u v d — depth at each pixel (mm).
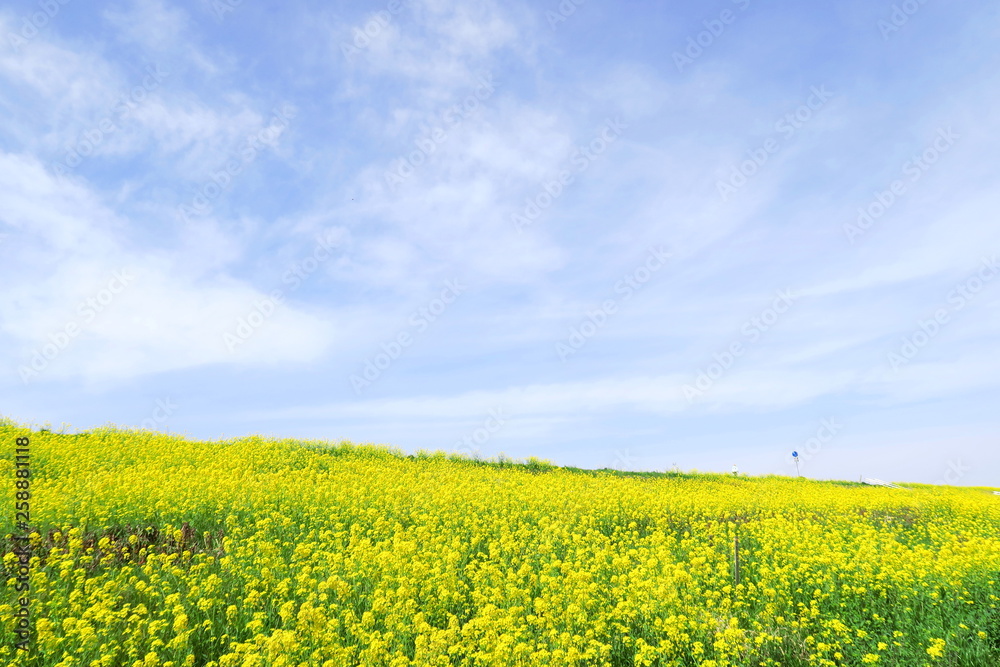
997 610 10664
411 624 9695
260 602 10266
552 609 10312
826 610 11047
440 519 16734
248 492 16609
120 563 11609
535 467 30859
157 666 8195
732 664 8836
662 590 10391
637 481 29562
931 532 17562
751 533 16656
